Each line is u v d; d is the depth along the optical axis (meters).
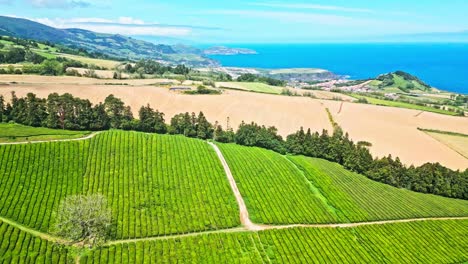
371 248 94.00
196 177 112.19
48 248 79.75
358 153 137.50
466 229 105.56
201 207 100.56
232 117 171.25
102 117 137.75
